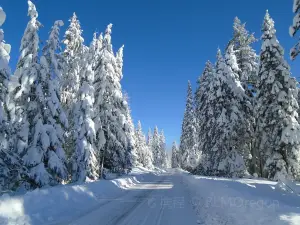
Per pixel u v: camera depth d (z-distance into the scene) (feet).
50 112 58.44
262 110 84.53
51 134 56.54
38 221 28.04
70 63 89.66
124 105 95.71
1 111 41.16
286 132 76.89
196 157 178.50
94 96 89.30
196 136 181.06
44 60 57.41
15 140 54.19
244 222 22.58
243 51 108.78
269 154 85.56
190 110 185.57
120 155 92.68
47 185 53.06
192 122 183.32
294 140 75.77
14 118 53.98
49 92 57.82
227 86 100.83
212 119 104.94
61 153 58.65
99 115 89.40
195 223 29.35
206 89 124.57
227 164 95.71
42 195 34.09
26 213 28.66
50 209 32.07
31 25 58.23
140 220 31.32
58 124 59.62
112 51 94.58
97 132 87.97
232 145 97.04
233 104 99.45
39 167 53.67
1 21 39.24
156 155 393.70
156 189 68.03
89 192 47.65
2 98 41.11
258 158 101.50
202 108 125.49
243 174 93.15
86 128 76.38
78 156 75.25
